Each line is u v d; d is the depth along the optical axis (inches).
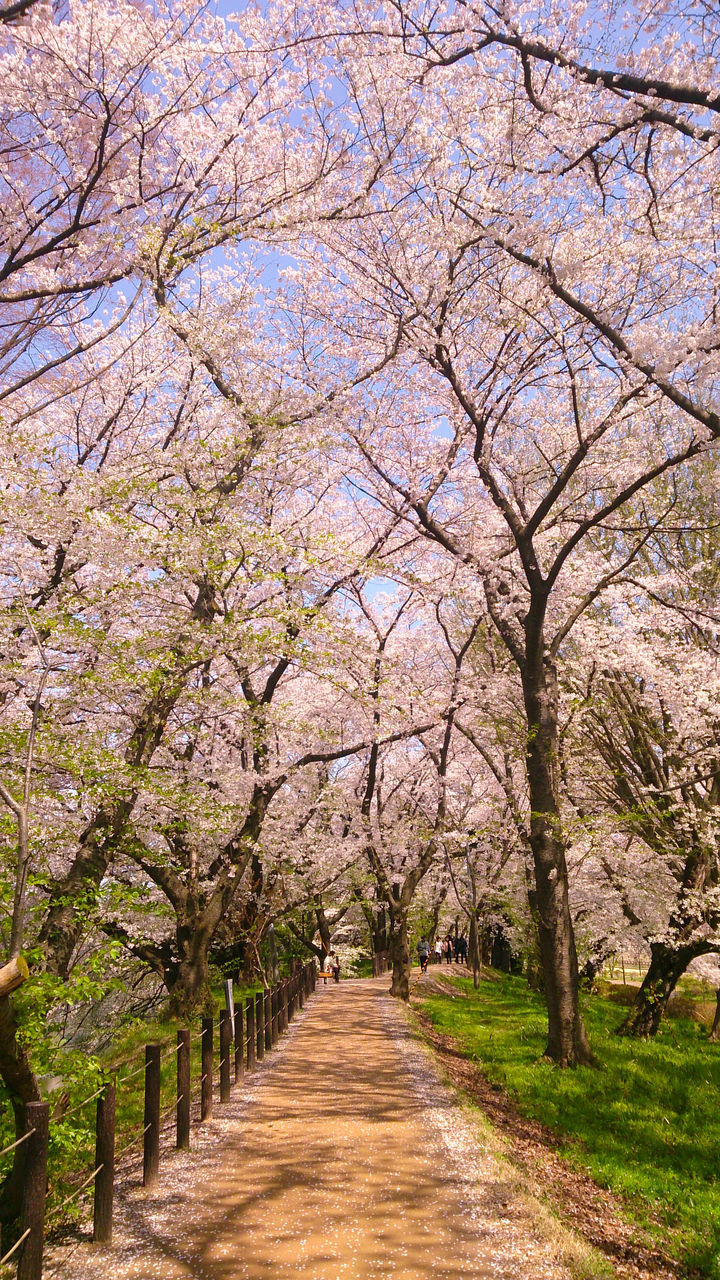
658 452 522.3
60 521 343.6
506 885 991.6
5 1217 195.3
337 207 448.5
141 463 441.1
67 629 321.7
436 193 466.3
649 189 403.9
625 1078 448.1
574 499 568.4
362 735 782.5
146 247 365.1
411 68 381.1
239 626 400.2
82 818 336.5
